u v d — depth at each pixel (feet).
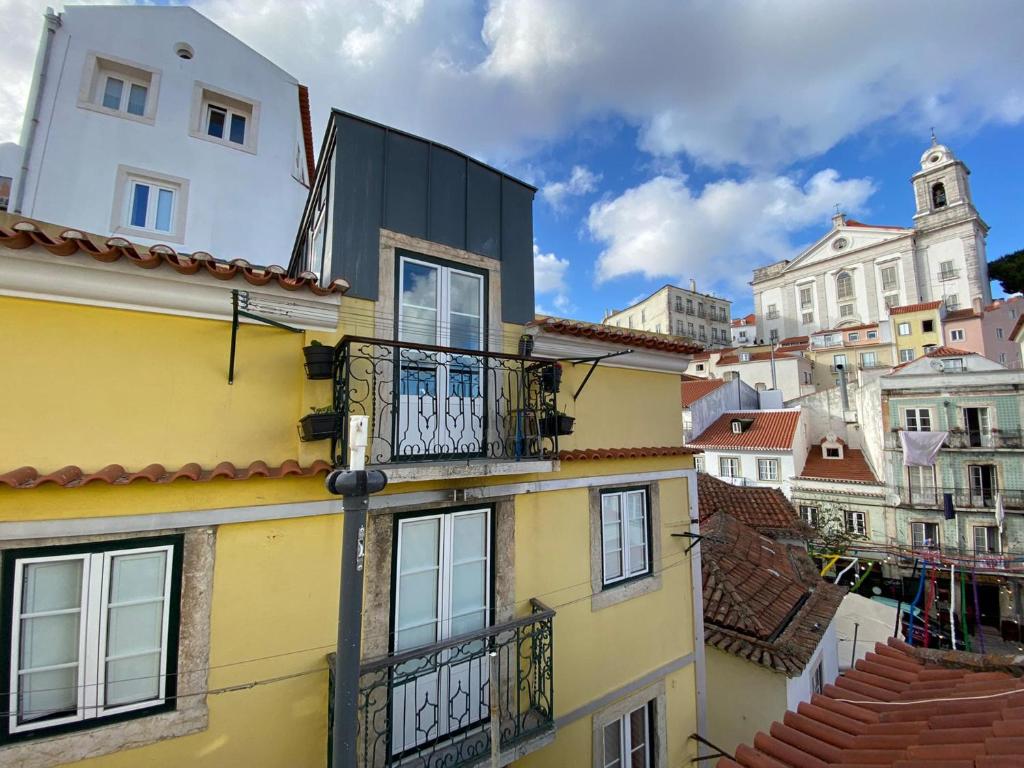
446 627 12.82
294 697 10.45
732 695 20.74
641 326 195.00
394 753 11.55
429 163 14.47
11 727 8.20
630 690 16.35
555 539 15.16
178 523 9.51
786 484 73.36
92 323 9.43
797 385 116.16
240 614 10.05
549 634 13.39
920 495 63.57
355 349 12.25
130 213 36.63
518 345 15.40
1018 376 59.72
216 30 41.83
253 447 10.64
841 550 61.31
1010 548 57.77
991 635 56.70
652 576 17.83
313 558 10.96
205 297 10.21
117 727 8.81
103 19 37.55
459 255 14.57
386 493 11.89
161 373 9.92
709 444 80.59
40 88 34.73
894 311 123.13
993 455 60.34
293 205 42.57
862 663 16.01
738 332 186.09
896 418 66.49
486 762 11.68
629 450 17.10
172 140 38.42
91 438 9.14
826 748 11.41
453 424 13.85
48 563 8.72
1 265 8.52
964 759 9.27
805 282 171.12
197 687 9.53
